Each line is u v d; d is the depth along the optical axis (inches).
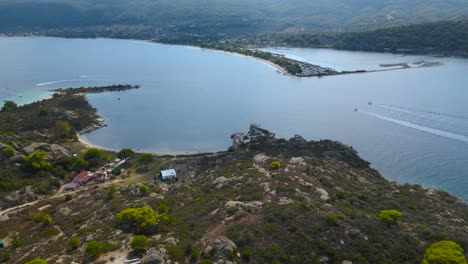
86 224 3009.4
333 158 4749.0
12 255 2684.5
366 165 4889.3
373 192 3668.8
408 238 2470.5
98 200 3713.1
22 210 3649.1
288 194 3078.2
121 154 5201.8
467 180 4717.0
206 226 2568.9
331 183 3651.6
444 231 2650.1
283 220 2541.8
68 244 2541.8
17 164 4500.5
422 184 4643.2
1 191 3956.7
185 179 4611.2
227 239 2285.9
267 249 2268.7
